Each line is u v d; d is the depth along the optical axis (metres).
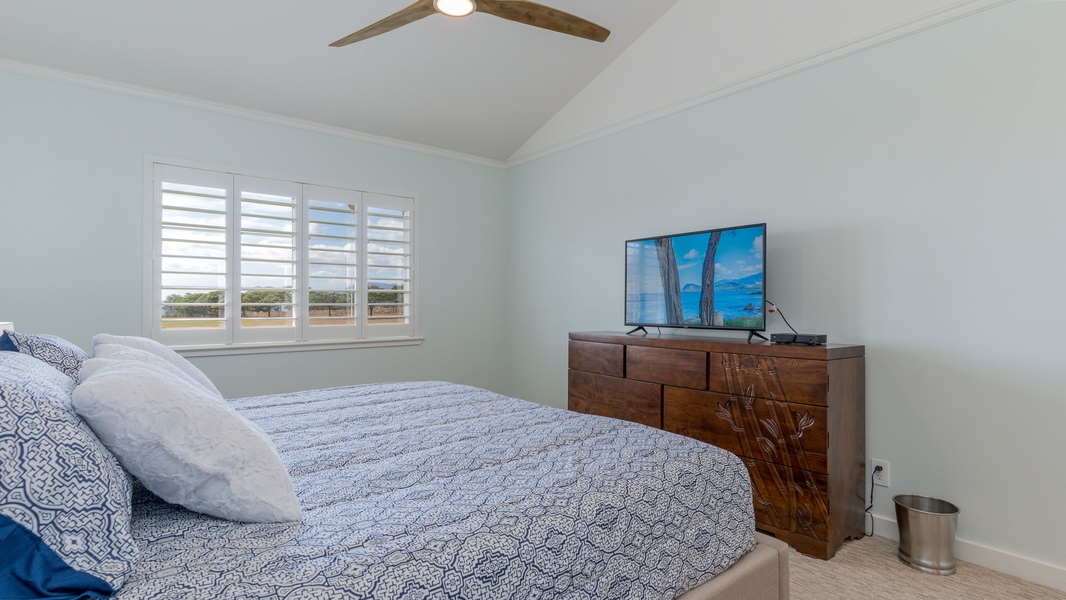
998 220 2.18
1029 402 2.11
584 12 3.30
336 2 2.87
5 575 0.75
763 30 2.98
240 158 3.57
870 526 2.53
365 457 1.49
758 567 1.53
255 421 1.88
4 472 0.78
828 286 2.70
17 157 2.89
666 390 2.88
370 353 4.14
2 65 2.84
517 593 1.02
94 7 2.65
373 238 4.16
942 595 1.98
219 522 1.06
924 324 2.38
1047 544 2.06
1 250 2.86
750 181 3.05
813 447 2.29
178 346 3.32
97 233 3.11
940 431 2.33
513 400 2.28
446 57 3.45
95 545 0.83
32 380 0.97
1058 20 2.04
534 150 4.57
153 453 1.00
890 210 2.49
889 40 2.49
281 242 3.75
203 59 3.09
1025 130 2.12
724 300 2.86
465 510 1.14
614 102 3.85
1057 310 2.04
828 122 2.71
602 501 1.24
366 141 4.12
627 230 3.80
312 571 0.88
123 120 3.18
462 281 4.66
